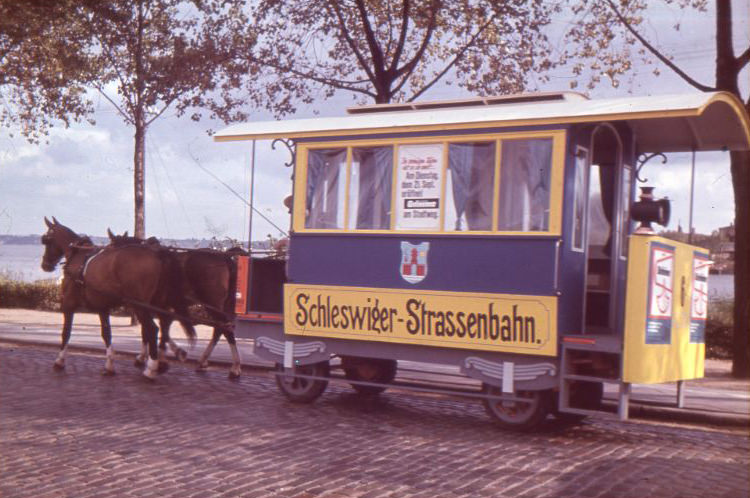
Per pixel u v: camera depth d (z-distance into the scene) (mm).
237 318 12672
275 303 13125
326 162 11820
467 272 10547
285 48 21156
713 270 14016
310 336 11828
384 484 7570
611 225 10867
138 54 23875
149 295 14094
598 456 8914
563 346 9805
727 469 8422
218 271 14609
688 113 9305
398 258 11094
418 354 10953
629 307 9438
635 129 11039
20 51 26031
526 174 10227
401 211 11117
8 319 25781
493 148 10469
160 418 10664
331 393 13312
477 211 10547
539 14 19688
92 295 14508
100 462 8305
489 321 10320
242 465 8258
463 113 10812
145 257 14070
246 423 10461
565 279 10047
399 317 11016
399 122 11148
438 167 10852
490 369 10383
